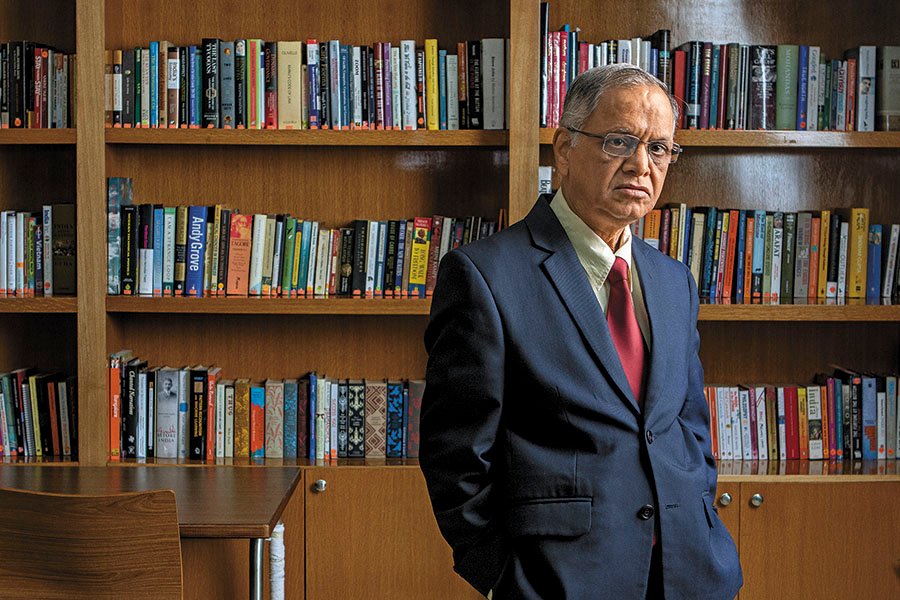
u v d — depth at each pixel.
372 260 3.14
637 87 1.70
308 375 3.35
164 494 2.09
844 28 3.31
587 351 1.69
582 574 1.61
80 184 3.02
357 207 3.33
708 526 1.78
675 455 1.73
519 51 2.95
